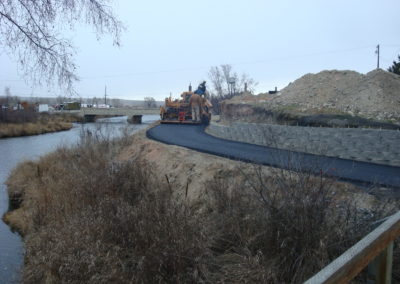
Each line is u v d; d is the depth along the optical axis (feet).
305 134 46.37
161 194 25.73
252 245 18.72
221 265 18.39
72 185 32.86
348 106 73.61
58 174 42.65
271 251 17.99
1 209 42.16
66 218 26.53
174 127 87.92
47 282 20.33
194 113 97.91
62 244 21.38
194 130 79.97
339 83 89.56
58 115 204.33
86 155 48.08
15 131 139.95
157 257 18.37
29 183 47.29
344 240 15.76
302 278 15.30
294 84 102.89
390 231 9.12
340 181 24.29
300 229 16.65
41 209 33.68
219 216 21.75
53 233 24.79
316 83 94.63
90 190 29.53
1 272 25.18
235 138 59.98
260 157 36.27
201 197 27.40
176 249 18.51
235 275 17.16
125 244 20.77
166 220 20.26
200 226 20.24
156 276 18.24
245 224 19.99
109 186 29.68
